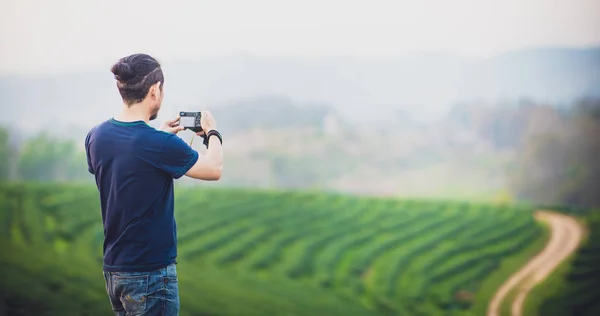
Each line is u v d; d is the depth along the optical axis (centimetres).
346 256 1549
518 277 1459
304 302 1308
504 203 1683
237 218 1692
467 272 1469
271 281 1418
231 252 1530
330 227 1677
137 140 308
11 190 1667
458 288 1413
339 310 1281
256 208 1741
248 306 1262
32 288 1298
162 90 326
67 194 1669
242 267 1479
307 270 1474
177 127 343
